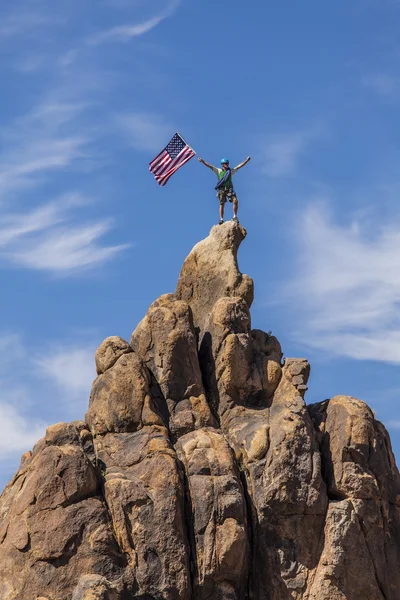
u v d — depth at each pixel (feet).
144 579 331.57
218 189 410.52
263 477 348.59
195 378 367.86
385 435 366.02
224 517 339.77
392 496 359.25
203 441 352.49
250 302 393.29
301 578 341.82
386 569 347.97
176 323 371.97
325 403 370.94
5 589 333.83
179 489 341.21
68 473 340.39
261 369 372.99
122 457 350.84
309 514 345.92
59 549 333.01
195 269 402.31
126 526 336.49
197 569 336.49
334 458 354.13
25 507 340.18
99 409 360.69
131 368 362.53
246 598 343.05
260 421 360.89
